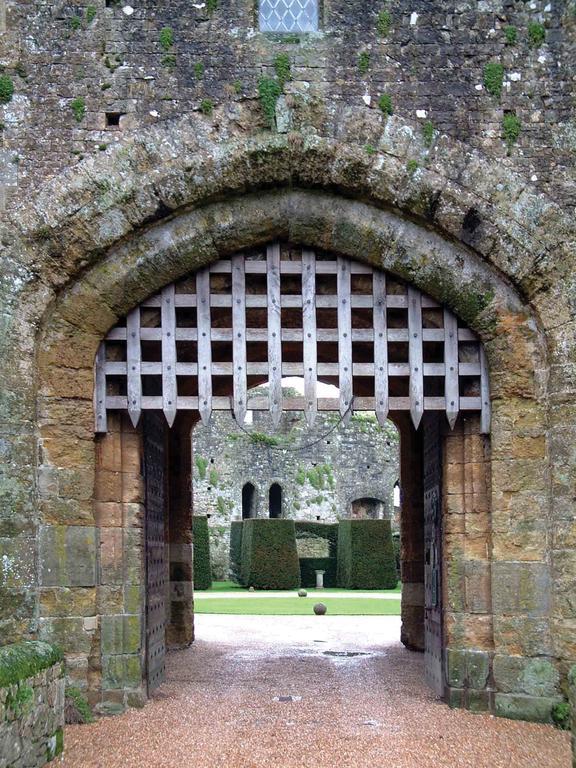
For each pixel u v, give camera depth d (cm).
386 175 795
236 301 811
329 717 783
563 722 749
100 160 792
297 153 793
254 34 811
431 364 816
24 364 777
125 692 802
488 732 725
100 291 793
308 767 629
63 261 784
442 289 809
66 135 796
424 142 802
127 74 804
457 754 660
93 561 789
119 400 805
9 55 803
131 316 813
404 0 822
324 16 820
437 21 820
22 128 796
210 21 811
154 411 914
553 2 829
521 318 806
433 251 807
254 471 3219
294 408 802
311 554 3094
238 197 810
